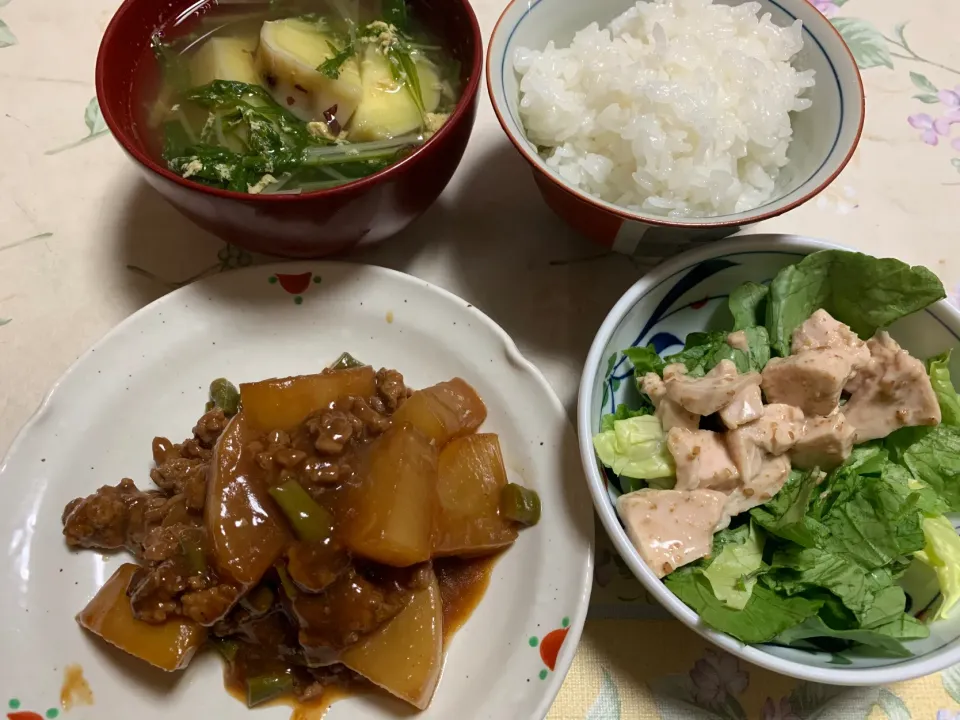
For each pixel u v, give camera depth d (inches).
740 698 8.3
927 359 9.2
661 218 8.4
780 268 9.4
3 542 8.5
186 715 8.1
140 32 9.7
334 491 8.1
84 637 8.3
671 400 8.5
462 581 8.9
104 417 9.3
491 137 11.8
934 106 12.3
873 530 8.3
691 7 10.2
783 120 9.5
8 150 11.5
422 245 11.1
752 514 8.4
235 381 9.9
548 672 8.0
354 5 10.8
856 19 13.1
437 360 9.9
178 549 7.9
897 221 11.4
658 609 8.8
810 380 8.2
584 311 10.6
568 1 10.1
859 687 8.4
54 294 10.5
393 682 7.9
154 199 11.2
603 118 9.6
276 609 8.3
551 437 9.1
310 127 9.8
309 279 10.0
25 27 12.6
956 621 7.7
